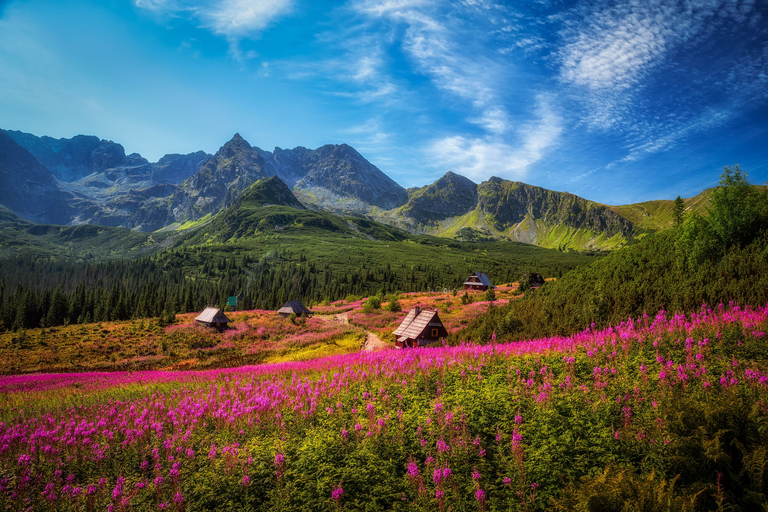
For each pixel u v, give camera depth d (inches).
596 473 330.6
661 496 251.3
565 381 512.4
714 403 328.5
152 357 2212.1
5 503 421.4
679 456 305.9
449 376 618.2
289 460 442.9
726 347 530.6
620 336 642.2
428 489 351.9
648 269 1290.6
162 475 461.1
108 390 1115.9
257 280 7726.4
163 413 708.0
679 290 957.2
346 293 6727.4
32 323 4060.0
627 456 350.6
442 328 1710.1
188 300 4835.1
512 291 4320.9
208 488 416.5
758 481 270.4
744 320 601.9
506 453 390.6
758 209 1153.4
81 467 505.7
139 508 402.6
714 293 858.8
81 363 2127.2
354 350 2033.7
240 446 514.9
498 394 503.8
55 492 446.0
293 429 540.4
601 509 259.6
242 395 791.1
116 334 2736.2
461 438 405.7
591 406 435.8
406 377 658.8
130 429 603.5
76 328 3006.9
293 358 2004.2
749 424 303.9
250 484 412.5
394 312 3378.4
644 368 478.0
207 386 998.4
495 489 342.3
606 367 526.0
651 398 429.4
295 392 708.7
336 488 366.3
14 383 1412.4
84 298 4601.4
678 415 328.8
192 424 599.8
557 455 365.4
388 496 362.3
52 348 2384.4
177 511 386.0
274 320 3233.3
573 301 1230.3
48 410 867.4
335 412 562.9
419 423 462.6
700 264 1135.0
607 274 1421.0
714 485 282.2
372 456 419.2
